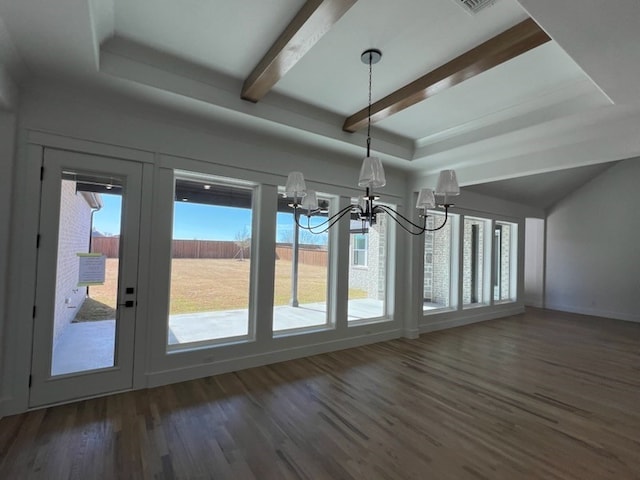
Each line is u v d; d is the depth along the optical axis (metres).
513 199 7.22
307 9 2.02
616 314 7.00
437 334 5.46
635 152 3.12
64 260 2.79
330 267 4.54
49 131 2.66
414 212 5.22
